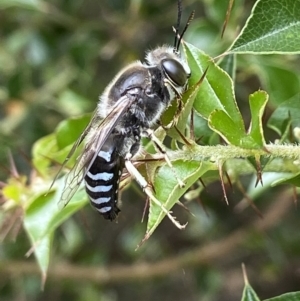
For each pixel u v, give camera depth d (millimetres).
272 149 86
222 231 161
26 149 158
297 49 84
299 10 85
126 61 156
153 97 97
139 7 152
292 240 159
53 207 101
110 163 98
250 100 85
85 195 101
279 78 114
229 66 99
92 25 153
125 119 98
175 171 86
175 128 87
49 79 161
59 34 156
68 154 101
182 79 92
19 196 105
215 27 127
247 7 124
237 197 156
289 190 112
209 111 88
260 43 84
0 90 161
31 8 143
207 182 99
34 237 100
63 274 156
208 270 163
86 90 161
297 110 98
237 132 85
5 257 162
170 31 153
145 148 98
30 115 161
